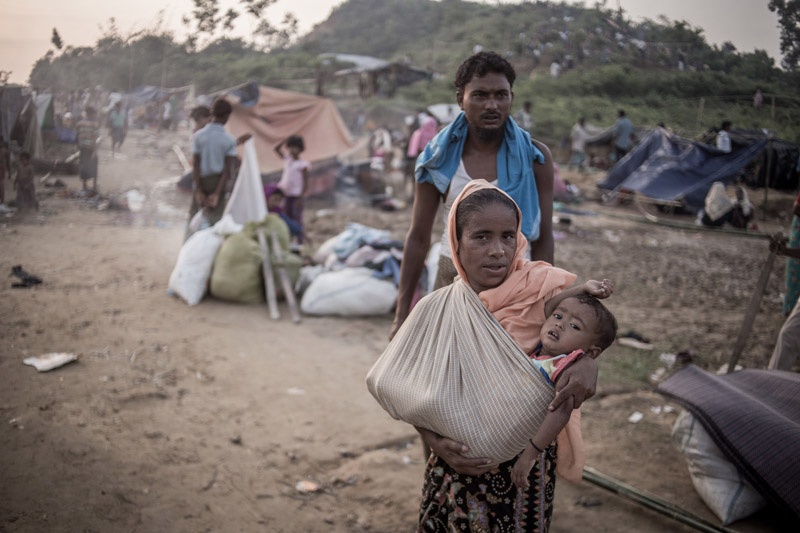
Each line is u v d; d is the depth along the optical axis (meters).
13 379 3.99
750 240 11.05
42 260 6.65
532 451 1.66
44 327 4.88
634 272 8.44
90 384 4.04
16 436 3.36
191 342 4.91
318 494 3.21
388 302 5.94
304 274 6.36
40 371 4.13
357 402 4.21
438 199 2.71
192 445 3.50
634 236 10.98
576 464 2.04
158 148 10.95
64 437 3.41
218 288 5.89
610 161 19.20
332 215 10.77
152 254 7.29
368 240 6.46
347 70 30.50
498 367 1.73
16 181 8.20
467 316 1.79
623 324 6.21
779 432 2.94
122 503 2.94
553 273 1.86
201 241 6.02
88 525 2.77
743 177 12.51
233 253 5.92
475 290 1.91
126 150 10.66
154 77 10.30
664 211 13.37
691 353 5.41
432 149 2.60
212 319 5.48
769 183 11.82
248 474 3.30
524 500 1.92
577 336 1.72
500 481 1.89
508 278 1.86
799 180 10.67
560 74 26.14
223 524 2.90
